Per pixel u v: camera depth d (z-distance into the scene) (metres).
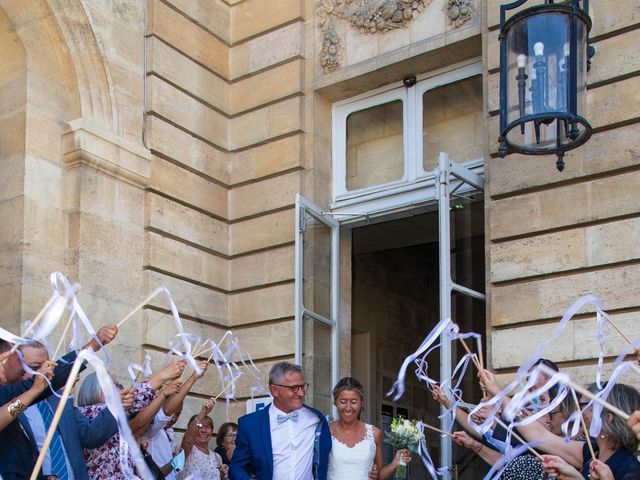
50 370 4.28
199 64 10.02
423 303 14.09
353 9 9.88
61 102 8.76
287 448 5.94
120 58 9.15
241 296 9.80
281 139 9.93
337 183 10.05
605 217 7.28
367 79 9.78
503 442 5.27
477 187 8.48
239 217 10.00
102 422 5.11
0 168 8.46
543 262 7.51
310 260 9.48
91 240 8.52
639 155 7.21
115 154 8.80
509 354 7.51
